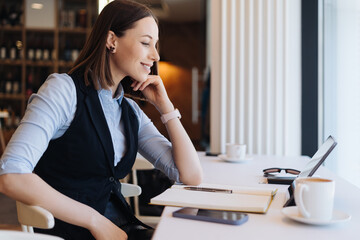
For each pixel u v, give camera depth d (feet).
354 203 3.94
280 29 9.62
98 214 3.99
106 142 4.49
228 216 3.22
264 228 3.03
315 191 3.05
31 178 3.79
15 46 21.80
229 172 5.92
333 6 9.22
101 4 8.39
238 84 9.82
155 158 5.22
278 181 5.03
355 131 8.30
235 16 9.78
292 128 9.76
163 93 5.23
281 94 9.69
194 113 30.66
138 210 7.29
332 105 9.32
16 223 11.79
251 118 9.77
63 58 21.58
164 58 28.91
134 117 5.08
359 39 8.00
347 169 8.62
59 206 3.82
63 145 4.37
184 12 28.37
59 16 21.58
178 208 3.59
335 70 9.14
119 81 4.84
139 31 4.60
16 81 21.81
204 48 30.42
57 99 4.22
